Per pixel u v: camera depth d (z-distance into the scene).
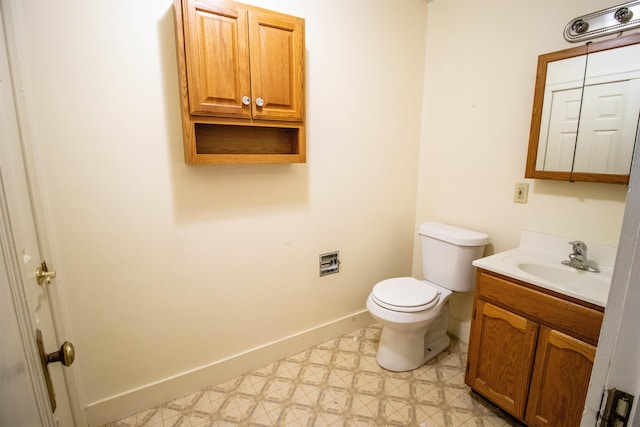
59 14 1.16
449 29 2.03
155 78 1.36
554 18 1.53
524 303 1.33
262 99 1.47
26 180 1.03
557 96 1.50
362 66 1.94
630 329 0.37
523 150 1.71
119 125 1.32
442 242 1.92
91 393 1.42
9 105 0.94
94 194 1.31
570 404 1.21
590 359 1.14
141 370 1.52
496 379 1.47
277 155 1.58
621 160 1.33
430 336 2.03
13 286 0.52
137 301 1.46
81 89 1.23
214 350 1.71
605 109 1.36
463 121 2.00
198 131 1.50
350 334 2.22
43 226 1.15
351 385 1.72
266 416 1.52
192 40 1.27
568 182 1.54
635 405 0.38
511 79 1.73
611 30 1.34
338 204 2.01
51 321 1.11
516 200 1.76
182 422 1.48
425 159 2.29
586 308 1.13
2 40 0.93
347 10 1.82
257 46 1.42
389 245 2.32
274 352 1.90
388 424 1.48
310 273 1.98
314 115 1.81
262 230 1.75
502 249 1.85
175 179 1.46
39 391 0.58
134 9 1.28
